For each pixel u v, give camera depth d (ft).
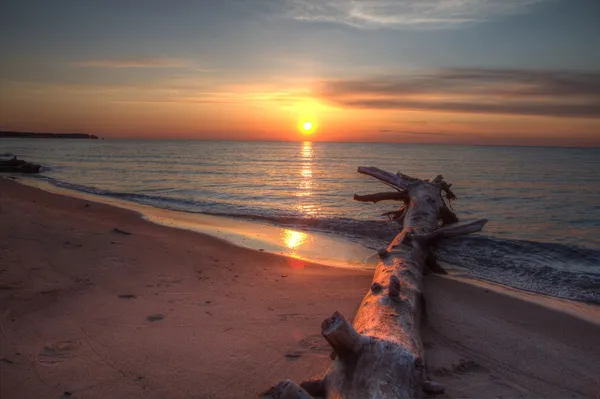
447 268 24.14
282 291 18.85
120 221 34.81
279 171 115.65
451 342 14.58
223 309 16.56
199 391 10.97
